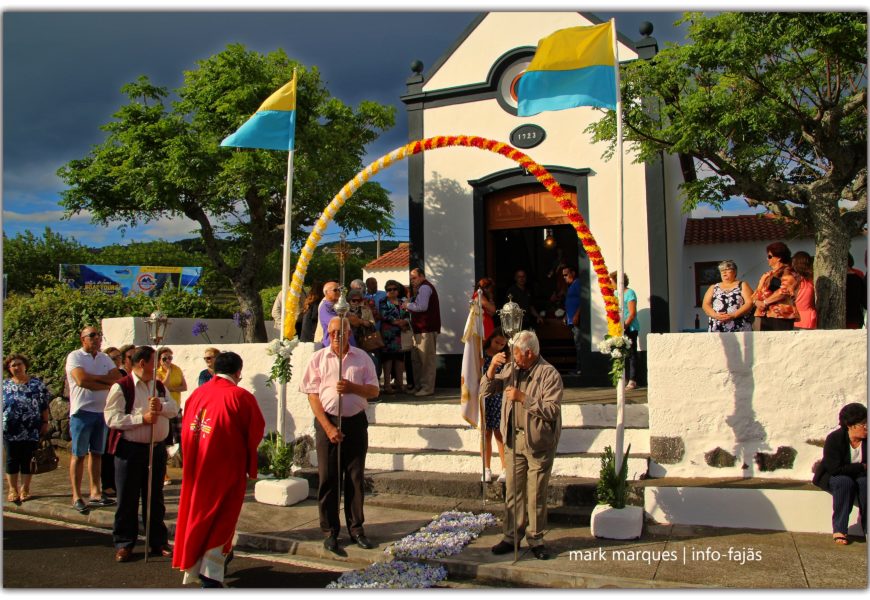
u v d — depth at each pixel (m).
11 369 7.39
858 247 16.09
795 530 5.59
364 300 8.73
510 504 5.30
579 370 9.30
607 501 5.72
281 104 7.79
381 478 6.82
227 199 13.54
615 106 6.22
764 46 7.01
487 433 6.55
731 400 6.20
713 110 7.57
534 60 6.32
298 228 14.82
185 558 4.72
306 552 5.63
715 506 5.77
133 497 5.53
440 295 10.14
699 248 18.11
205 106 13.20
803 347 6.01
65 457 9.84
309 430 7.76
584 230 6.16
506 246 11.86
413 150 7.02
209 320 11.24
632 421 7.00
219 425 4.86
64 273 26.11
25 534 6.34
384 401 8.30
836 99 7.48
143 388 5.65
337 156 13.38
